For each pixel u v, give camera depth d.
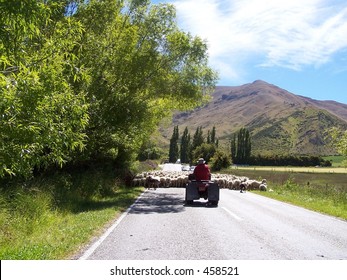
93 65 16.11
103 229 9.47
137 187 26.28
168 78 22.36
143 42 20.88
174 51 21.45
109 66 17.92
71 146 7.16
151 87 21.95
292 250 7.29
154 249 7.17
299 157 112.94
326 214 13.79
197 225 10.12
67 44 7.61
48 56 6.59
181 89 22.75
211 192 15.38
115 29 19.00
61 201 13.08
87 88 15.79
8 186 12.09
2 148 5.93
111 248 7.24
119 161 27.70
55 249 6.82
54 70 6.28
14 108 5.61
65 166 18.64
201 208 14.37
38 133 6.21
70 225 9.66
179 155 162.12
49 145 6.70
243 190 26.45
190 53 21.69
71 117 6.90
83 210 13.34
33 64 6.33
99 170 22.47
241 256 6.69
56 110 6.75
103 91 17.20
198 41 21.78
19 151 6.03
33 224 9.21
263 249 7.31
